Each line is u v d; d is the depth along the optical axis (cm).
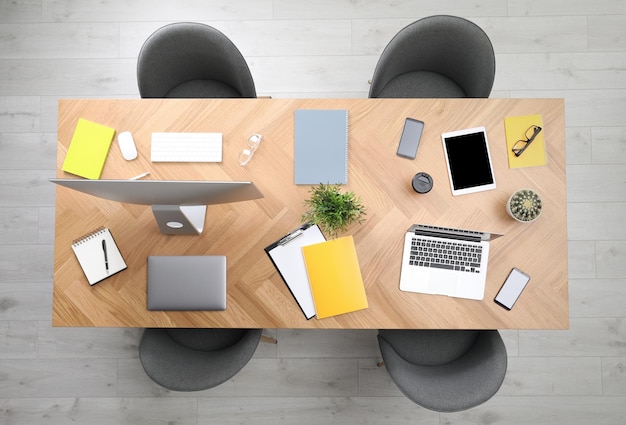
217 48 197
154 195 154
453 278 186
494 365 182
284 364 258
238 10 268
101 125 190
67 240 189
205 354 198
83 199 190
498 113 189
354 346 258
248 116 189
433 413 255
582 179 265
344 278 185
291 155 189
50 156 266
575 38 268
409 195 189
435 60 210
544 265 186
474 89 209
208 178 189
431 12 268
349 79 268
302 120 189
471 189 188
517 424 256
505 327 185
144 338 190
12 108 267
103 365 258
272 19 268
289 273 186
